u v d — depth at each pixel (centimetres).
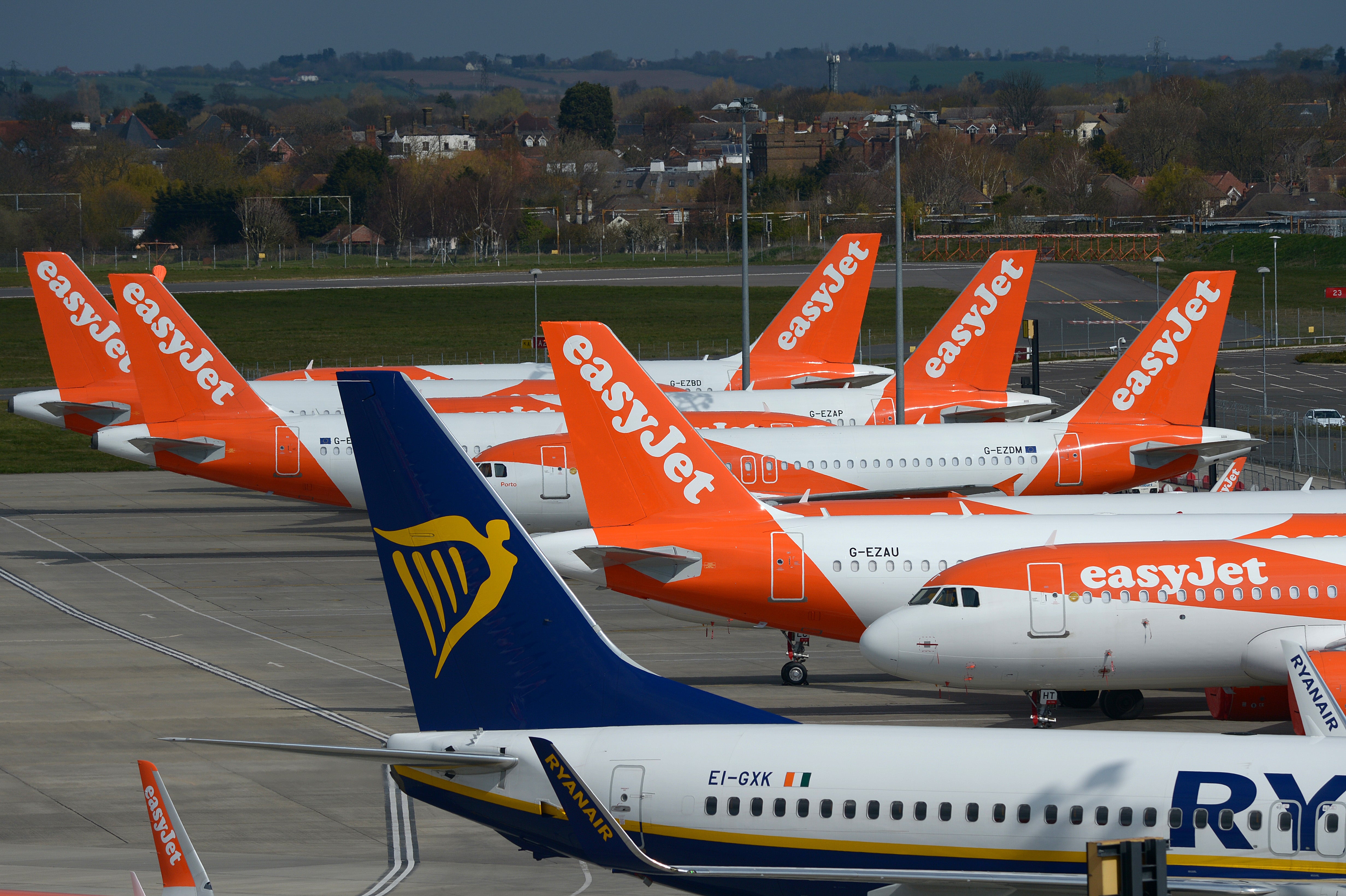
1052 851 8619
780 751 9156
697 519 17038
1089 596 15062
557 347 16738
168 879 8550
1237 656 15088
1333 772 8556
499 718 9738
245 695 18262
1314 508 19062
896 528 16975
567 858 11394
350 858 12638
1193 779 8612
